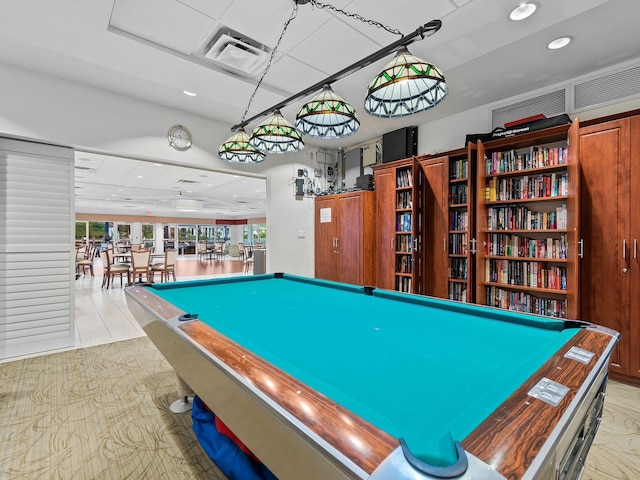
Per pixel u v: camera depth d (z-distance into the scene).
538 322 1.48
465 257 3.67
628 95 2.83
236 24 2.26
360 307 1.90
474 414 0.67
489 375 0.98
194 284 2.63
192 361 1.25
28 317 3.15
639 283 2.46
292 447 0.71
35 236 3.18
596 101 3.00
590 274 2.70
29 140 3.12
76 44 2.42
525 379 0.85
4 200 3.03
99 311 4.93
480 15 2.12
